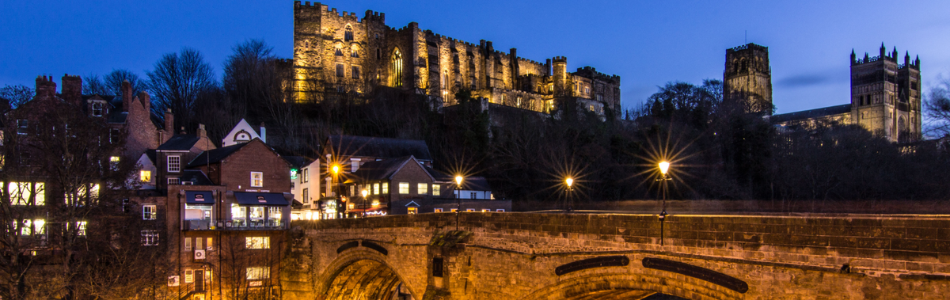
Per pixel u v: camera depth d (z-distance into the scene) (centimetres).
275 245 5897
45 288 4506
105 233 5038
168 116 7506
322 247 5241
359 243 4612
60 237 4772
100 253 5022
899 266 1855
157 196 5675
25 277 4600
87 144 5034
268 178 6397
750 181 8219
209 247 5741
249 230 5800
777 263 2117
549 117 12494
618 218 2622
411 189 7062
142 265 5072
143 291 5141
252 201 6162
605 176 8212
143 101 6988
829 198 7694
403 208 6931
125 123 6512
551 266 2900
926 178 6994
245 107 11388
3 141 4766
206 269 5694
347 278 5300
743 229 2217
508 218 3158
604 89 16925
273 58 12519
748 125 8781
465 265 3406
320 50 12325
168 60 12094
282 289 5650
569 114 12456
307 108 11669
